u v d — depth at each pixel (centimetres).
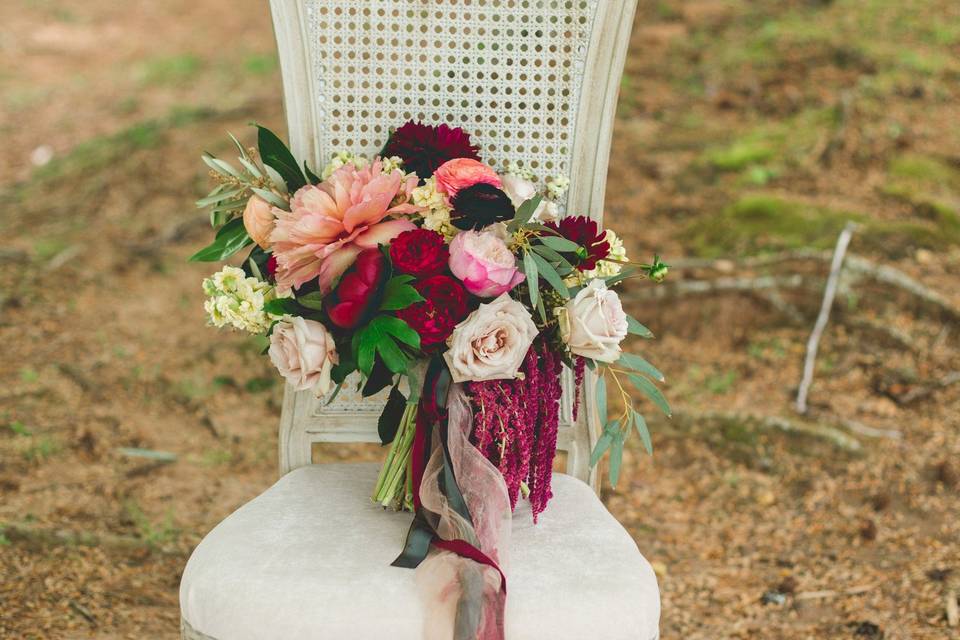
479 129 203
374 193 166
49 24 1092
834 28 743
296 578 165
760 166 574
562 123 203
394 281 161
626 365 176
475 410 173
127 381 439
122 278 538
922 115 605
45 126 795
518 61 200
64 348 463
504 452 172
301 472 205
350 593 162
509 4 198
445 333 160
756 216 511
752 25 777
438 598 161
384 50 200
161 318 501
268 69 887
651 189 573
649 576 173
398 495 187
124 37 1049
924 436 387
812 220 496
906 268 466
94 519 332
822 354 434
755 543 336
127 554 313
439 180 171
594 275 178
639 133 638
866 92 629
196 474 372
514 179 184
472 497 170
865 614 292
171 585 299
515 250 168
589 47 198
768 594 304
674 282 472
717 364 441
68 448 383
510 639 159
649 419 408
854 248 475
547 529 184
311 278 167
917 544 329
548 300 173
